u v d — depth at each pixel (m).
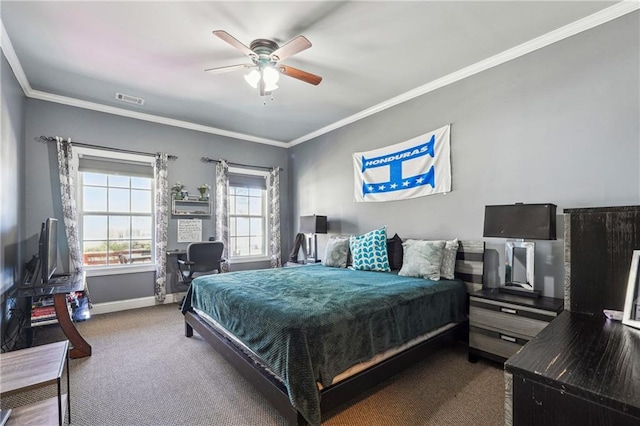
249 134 5.37
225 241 4.98
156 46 2.68
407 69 3.13
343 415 1.85
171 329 3.37
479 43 2.68
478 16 2.32
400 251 3.50
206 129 4.95
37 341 3.02
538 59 2.66
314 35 2.54
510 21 2.39
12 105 2.92
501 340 2.39
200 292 2.88
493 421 1.79
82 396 2.05
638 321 1.34
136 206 4.39
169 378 2.30
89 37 2.53
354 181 4.48
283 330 1.68
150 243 4.48
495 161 2.93
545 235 2.31
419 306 2.35
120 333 3.24
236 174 5.30
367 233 4.09
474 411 1.89
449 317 2.63
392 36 2.57
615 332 1.26
